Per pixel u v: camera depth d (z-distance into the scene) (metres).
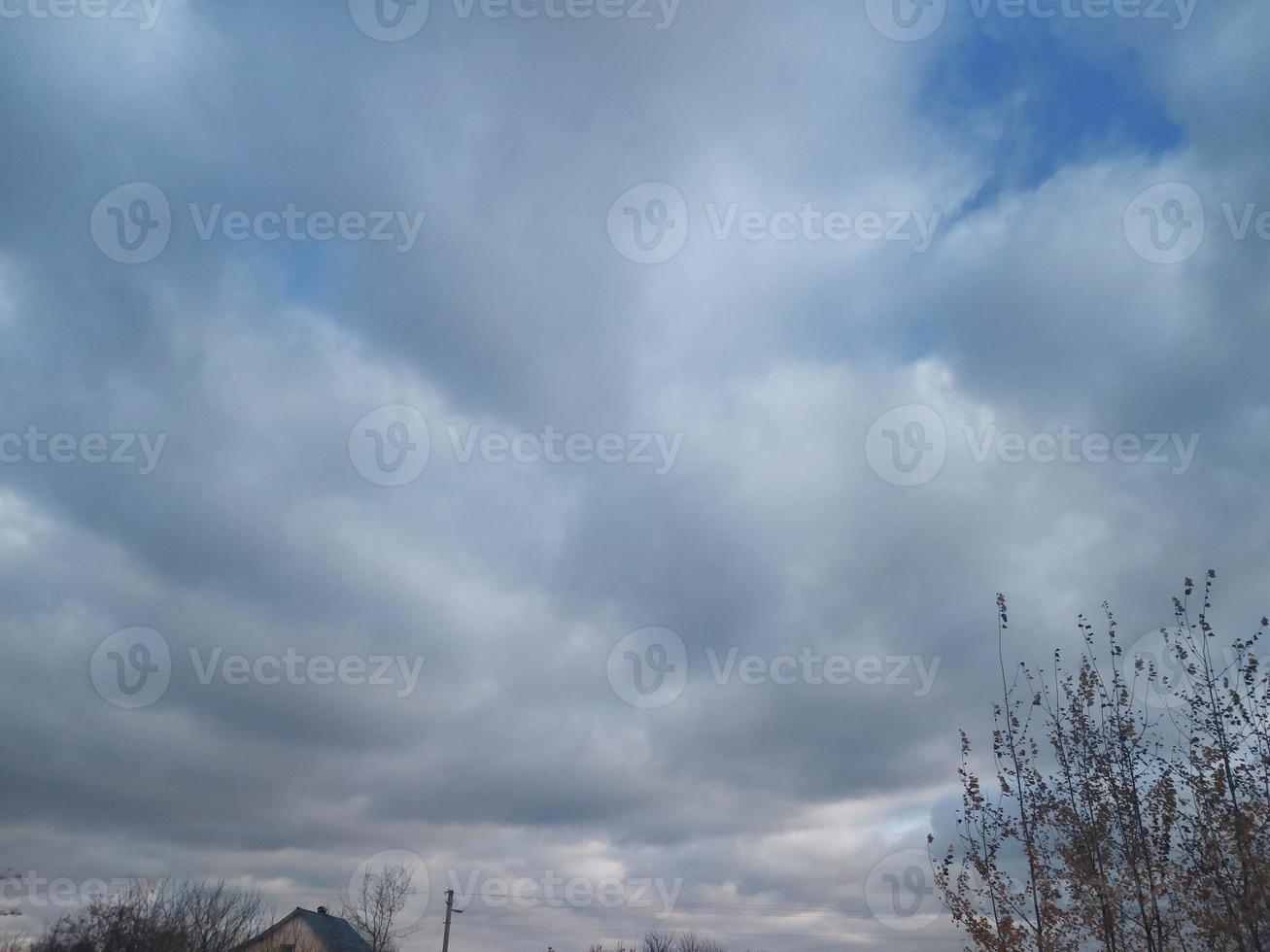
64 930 32.41
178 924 36.72
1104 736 19.14
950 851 19.95
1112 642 19.66
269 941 49.84
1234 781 17.03
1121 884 18.02
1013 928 18.83
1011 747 20.14
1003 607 21.12
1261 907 16.27
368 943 51.88
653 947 66.62
